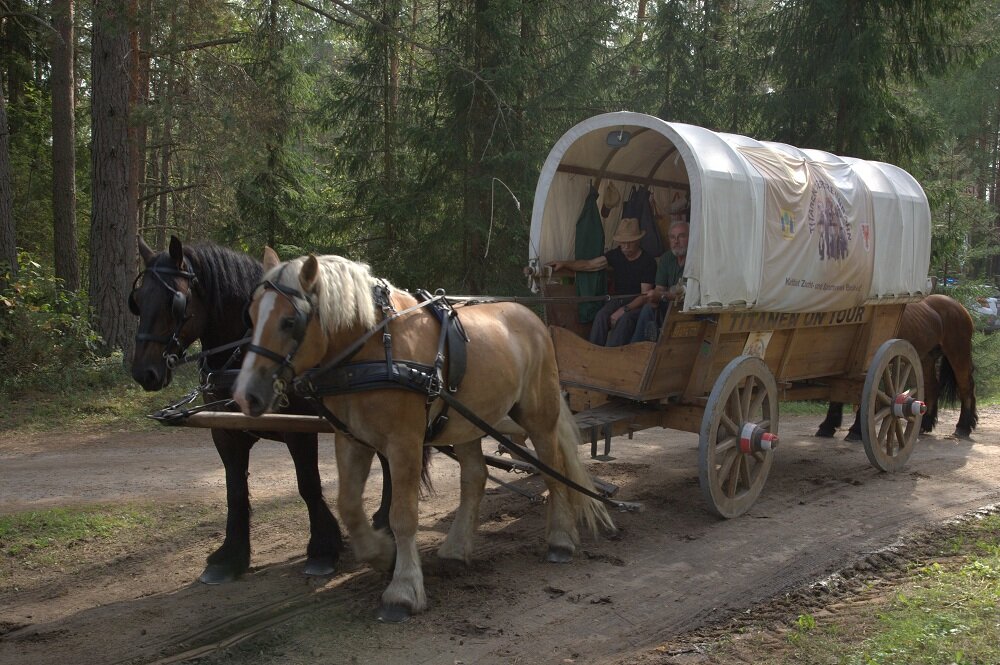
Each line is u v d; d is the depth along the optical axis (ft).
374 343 14.25
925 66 46.73
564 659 13.14
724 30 53.11
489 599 15.43
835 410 31.96
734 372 20.29
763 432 20.84
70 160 48.55
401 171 50.39
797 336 23.97
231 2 47.37
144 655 13.03
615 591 15.96
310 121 50.44
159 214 67.10
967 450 29.63
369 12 48.39
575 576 16.69
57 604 15.26
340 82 50.37
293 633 13.73
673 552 18.20
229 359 16.35
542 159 44.52
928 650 12.69
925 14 44.47
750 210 20.49
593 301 23.62
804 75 45.80
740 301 20.48
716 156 20.15
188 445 28.78
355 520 15.34
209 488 23.07
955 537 19.22
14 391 34.94
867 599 15.57
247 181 43.47
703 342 21.03
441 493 23.06
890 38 45.06
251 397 12.63
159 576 16.72
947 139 53.31
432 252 46.80
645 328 21.24
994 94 95.45
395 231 48.98
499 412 16.35
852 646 13.20
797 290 22.24
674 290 19.70
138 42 40.98
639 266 23.66
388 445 14.33
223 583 16.15
